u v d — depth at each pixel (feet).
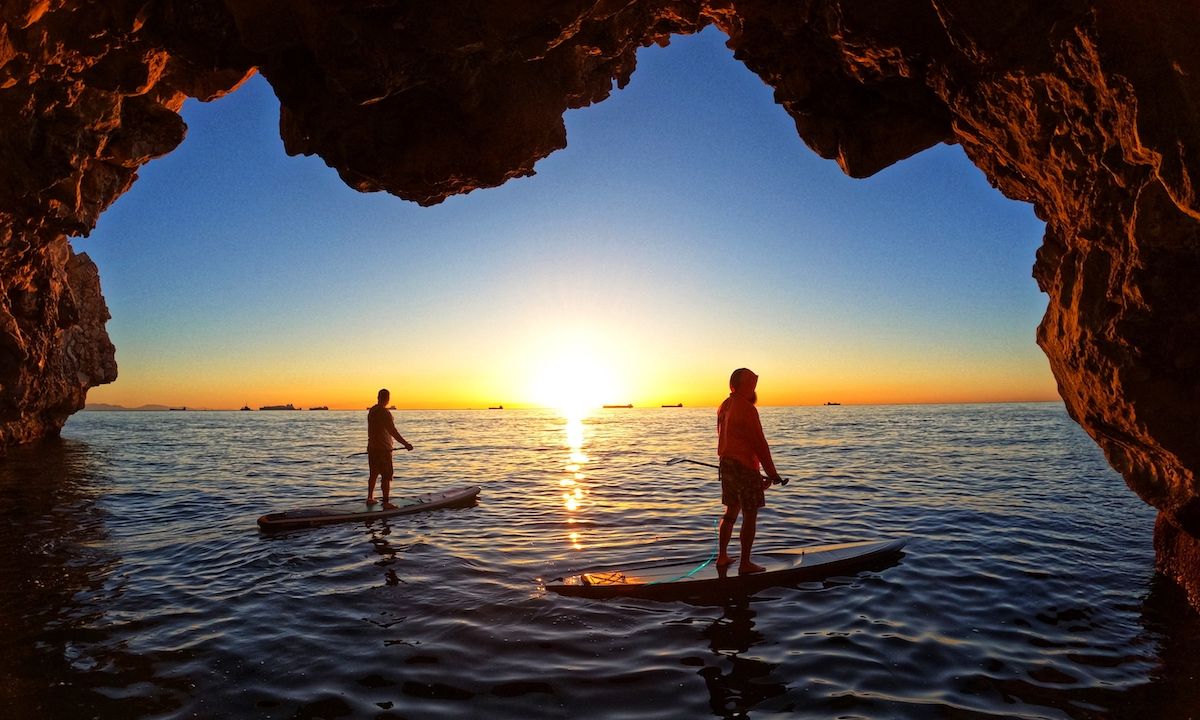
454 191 24.08
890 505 33.12
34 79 24.99
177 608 17.02
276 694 11.95
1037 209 19.51
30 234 35.73
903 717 11.00
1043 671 12.90
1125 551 22.72
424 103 20.92
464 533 26.76
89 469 55.72
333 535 26.45
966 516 29.68
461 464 61.98
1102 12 11.53
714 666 13.14
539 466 59.52
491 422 259.60
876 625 15.43
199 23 20.07
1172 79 10.94
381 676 12.72
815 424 171.12
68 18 20.90
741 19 20.47
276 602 17.46
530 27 16.99
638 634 14.92
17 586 19.24
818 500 34.94
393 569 20.84
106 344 101.35
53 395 85.66
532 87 21.21
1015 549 22.90
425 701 11.68
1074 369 16.17
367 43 17.07
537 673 12.84
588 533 26.68
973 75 15.97
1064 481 43.04
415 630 15.24
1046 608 16.63
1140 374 13.58
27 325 59.21
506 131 21.48
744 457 19.43
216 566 21.53
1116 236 13.61
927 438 100.12
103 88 24.49
